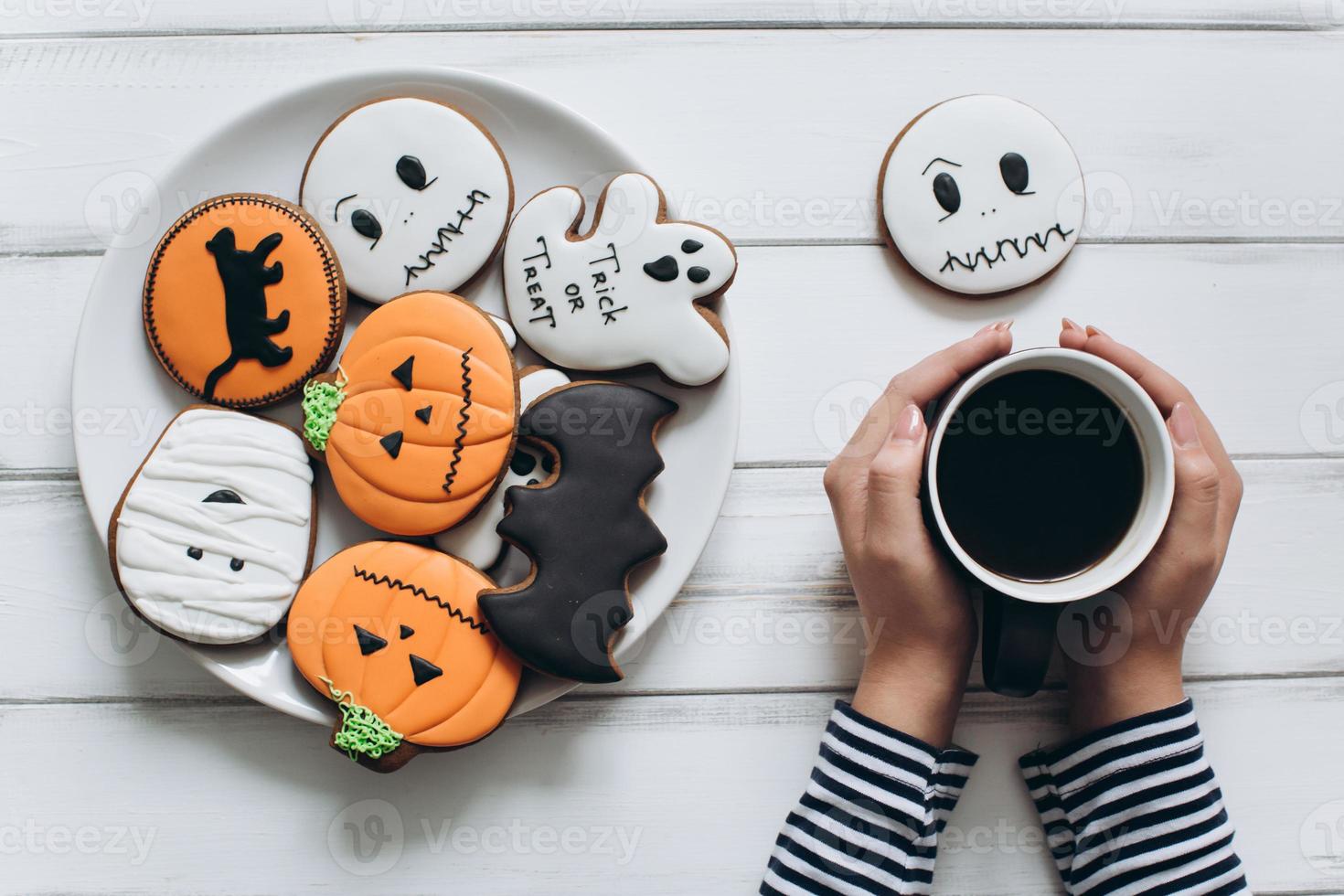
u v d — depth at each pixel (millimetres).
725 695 659
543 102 634
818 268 670
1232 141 677
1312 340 676
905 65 674
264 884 652
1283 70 678
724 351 627
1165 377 635
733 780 657
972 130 660
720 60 672
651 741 657
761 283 669
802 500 664
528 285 632
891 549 605
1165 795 610
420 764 655
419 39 669
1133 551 579
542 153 646
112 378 637
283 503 625
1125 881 612
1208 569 610
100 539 640
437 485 619
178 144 667
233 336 626
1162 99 679
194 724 654
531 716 656
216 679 655
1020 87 677
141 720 654
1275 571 670
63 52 665
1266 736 664
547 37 670
